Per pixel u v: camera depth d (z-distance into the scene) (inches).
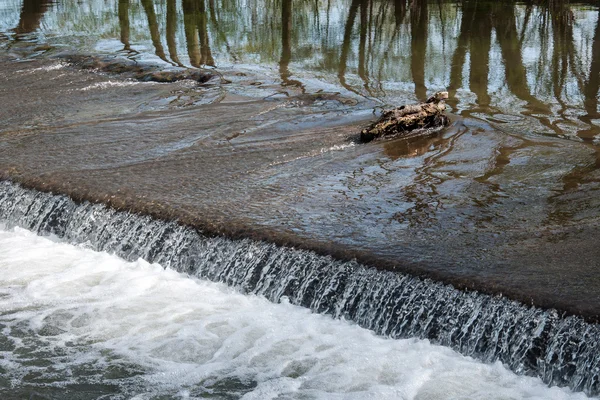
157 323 288.5
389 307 271.6
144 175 376.8
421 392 238.8
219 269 312.0
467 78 542.9
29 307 302.8
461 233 298.8
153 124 460.4
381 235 300.2
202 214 328.5
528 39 663.1
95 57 633.0
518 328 247.3
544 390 235.1
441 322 261.7
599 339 232.8
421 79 544.7
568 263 270.2
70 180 373.4
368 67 582.9
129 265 330.6
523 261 273.6
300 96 506.6
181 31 735.7
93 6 887.1
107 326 288.7
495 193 337.4
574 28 699.4
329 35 703.7
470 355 255.6
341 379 248.5
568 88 510.0
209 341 275.4
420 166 374.6
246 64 601.6
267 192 349.4
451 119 444.5
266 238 304.7
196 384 253.3
